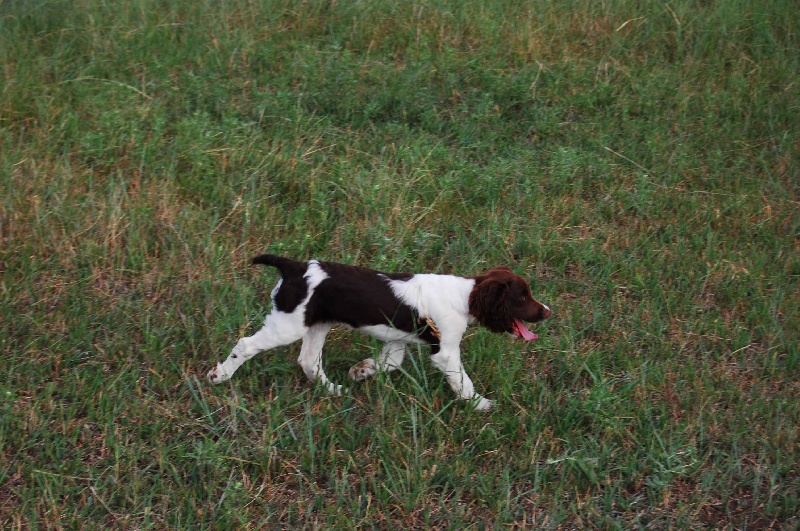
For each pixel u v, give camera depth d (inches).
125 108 299.1
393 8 379.2
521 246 263.7
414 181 281.1
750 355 231.0
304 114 316.8
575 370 216.7
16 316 220.1
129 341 217.3
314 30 371.2
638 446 195.2
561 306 242.7
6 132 284.5
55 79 320.5
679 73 360.5
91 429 192.9
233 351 201.3
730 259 265.6
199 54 344.5
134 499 173.9
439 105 334.6
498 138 319.9
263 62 345.1
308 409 193.0
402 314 195.2
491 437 192.9
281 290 196.4
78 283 232.5
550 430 198.8
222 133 293.7
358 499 178.7
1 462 181.0
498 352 216.2
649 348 228.8
